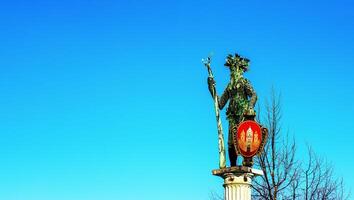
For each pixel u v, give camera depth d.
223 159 17.36
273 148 25.94
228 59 17.91
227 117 17.66
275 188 25.59
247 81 17.61
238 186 16.77
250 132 16.97
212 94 17.91
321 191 27.06
